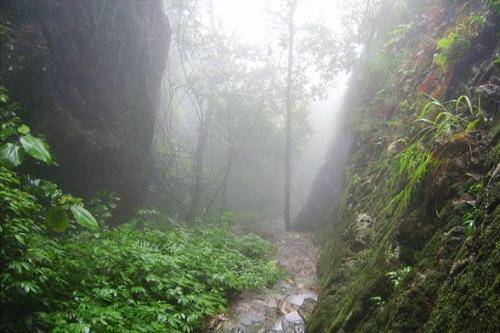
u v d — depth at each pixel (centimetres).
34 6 734
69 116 796
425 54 667
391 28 1028
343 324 355
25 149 207
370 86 1108
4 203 369
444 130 366
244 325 500
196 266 605
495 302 186
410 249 342
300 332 488
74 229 644
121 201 949
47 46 748
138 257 528
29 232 422
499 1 425
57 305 387
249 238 964
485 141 337
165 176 1390
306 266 867
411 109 612
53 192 539
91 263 483
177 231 808
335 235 797
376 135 809
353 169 909
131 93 1031
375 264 386
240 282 619
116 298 443
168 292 486
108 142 895
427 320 246
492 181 275
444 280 260
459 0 619
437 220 325
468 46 455
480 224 252
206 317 502
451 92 466
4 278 335
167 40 1222
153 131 1156
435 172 354
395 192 484
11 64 666
